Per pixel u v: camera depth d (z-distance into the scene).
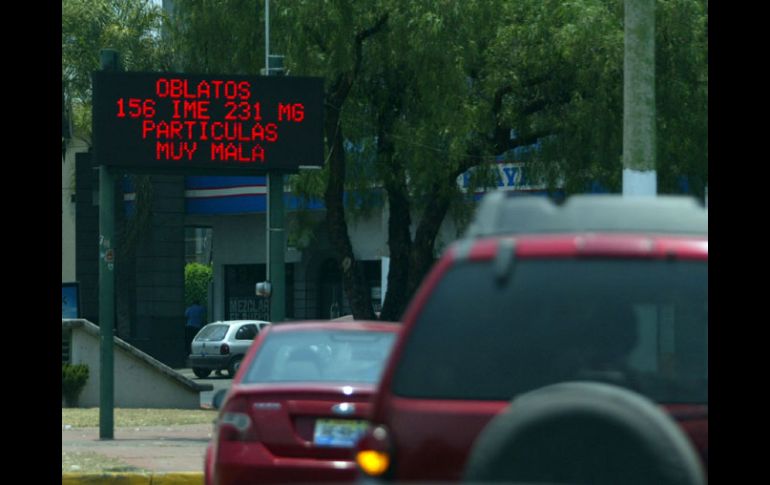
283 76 61.94
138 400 80.25
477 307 16.80
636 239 17.09
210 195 145.12
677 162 82.38
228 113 61.03
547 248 16.94
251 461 28.91
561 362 16.73
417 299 16.92
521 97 83.12
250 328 131.75
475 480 13.49
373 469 16.31
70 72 131.38
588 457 13.36
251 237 150.88
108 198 58.25
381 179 83.31
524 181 86.69
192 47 84.19
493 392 16.52
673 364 17.22
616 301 16.88
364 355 31.05
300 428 29.05
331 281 146.62
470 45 79.94
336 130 81.12
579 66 79.88
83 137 147.12
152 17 131.12
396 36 78.06
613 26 80.50
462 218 85.19
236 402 29.56
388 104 82.44
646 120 47.16
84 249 151.00
